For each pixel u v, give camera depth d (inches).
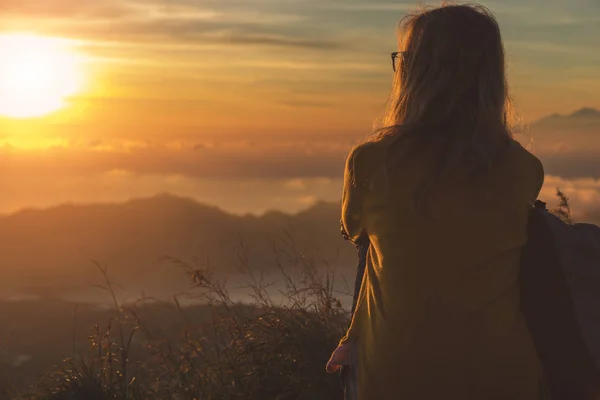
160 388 145.6
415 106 71.4
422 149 69.7
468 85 69.9
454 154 68.3
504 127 72.0
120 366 148.4
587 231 69.3
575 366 65.1
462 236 67.6
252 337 144.9
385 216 69.9
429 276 67.9
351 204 73.0
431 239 68.0
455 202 68.1
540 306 67.1
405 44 73.7
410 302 68.2
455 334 66.9
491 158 68.8
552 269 67.2
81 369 145.6
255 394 137.8
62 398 139.3
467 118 69.9
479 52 69.8
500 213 68.1
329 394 133.1
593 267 67.3
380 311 70.1
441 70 70.2
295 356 139.2
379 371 69.4
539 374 67.4
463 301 67.2
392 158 70.2
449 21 70.5
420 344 67.5
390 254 69.6
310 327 141.6
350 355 73.7
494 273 67.8
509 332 67.3
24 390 141.0
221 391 139.1
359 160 72.1
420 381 67.4
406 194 69.0
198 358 146.7
